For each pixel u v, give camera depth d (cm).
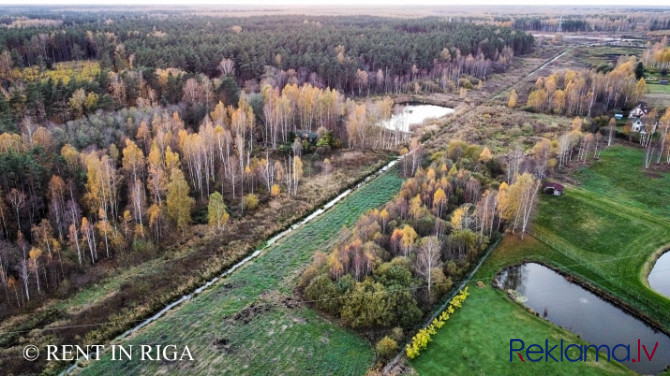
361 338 5231
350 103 12512
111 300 5838
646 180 9225
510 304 5762
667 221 7744
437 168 8575
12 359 4922
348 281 5662
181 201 7200
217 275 6494
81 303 5784
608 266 6588
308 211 8256
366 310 5372
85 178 7325
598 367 4841
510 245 6969
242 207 8094
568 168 9794
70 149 7662
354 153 10888
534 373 4753
